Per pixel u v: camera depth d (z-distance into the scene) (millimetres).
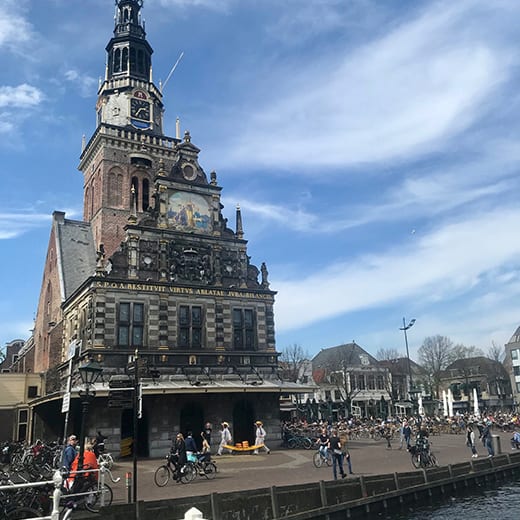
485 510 23359
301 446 39094
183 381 37312
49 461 28219
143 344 37031
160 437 35531
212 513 17828
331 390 91375
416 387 97750
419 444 29094
